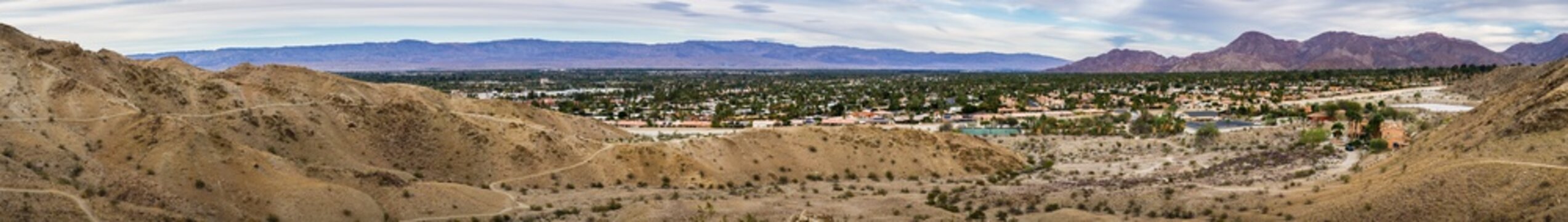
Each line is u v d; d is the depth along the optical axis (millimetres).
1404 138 100812
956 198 72438
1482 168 53312
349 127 79625
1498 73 190875
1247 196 63000
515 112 111750
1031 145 121938
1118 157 104625
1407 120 140250
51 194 50656
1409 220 51469
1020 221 60844
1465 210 50125
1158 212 61250
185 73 83688
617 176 80812
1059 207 64875
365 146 78125
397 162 77438
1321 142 105125
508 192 73000
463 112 99062
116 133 62781
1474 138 64188
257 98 79875
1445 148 65375
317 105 81375
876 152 92625
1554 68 87000
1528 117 60750
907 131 98875
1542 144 54906
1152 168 91000
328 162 73375
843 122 167375
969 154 96688
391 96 100250
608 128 129000
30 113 62438
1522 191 49406
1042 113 184625
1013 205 67062
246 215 55719
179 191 55625
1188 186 69562
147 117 64125
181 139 60688
